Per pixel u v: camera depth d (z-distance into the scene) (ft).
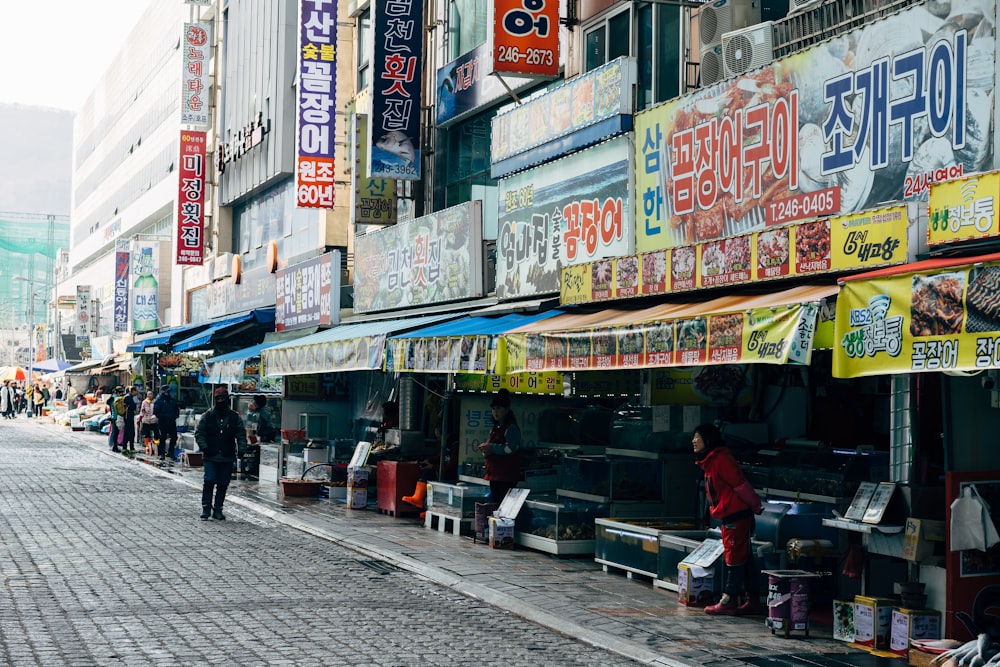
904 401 30.63
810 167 37.86
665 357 33.12
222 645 29.09
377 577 41.55
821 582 35.94
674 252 41.19
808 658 29.17
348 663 27.55
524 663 28.45
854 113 35.88
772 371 42.37
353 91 94.53
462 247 64.34
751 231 38.55
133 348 128.88
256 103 120.16
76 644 28.76
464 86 69.36
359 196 77.92
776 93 39.47
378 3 71.46
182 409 119.65
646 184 47.03
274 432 87.97
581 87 51.39
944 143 32.32
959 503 28.84
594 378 49.73
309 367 60.95
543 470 51.83
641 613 34.83
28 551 45.19
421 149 74.74
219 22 141.18
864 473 35.81
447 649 29.58
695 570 35.88
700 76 45.47
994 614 29.14
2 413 237.04
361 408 79.51
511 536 48.60
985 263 23.49
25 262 519.60
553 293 54.19
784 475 37.81
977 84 31.24
